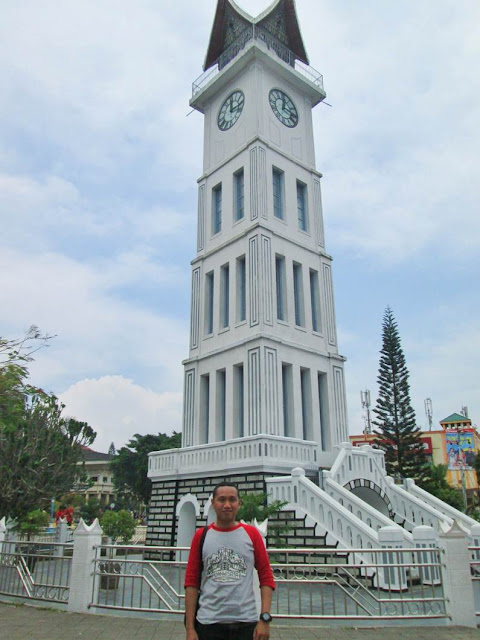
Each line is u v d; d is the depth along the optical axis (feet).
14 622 32.55
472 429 220.43
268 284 81.61
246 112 96.99
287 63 106.32
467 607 31.94
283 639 28.73
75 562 36.94
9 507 66.28
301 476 56.44
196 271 95.09
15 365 76.59
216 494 17.70
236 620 15.97
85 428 81.87
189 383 87.81
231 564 16.63
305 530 52.90
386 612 31.86
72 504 124.16
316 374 83.66
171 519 72.54
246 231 85.51
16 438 66.85
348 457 66.13
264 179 88.94
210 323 90.74
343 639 28.68
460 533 33.35
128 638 28.81
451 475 214.90
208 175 100.94
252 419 73.77
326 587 45.91
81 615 34.55
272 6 104.78
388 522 51.34
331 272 94.27
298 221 94.38
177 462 74.64
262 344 75.87
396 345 155.53
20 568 40.93
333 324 90.48
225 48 112.98
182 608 34.83
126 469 178.70
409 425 147.43
